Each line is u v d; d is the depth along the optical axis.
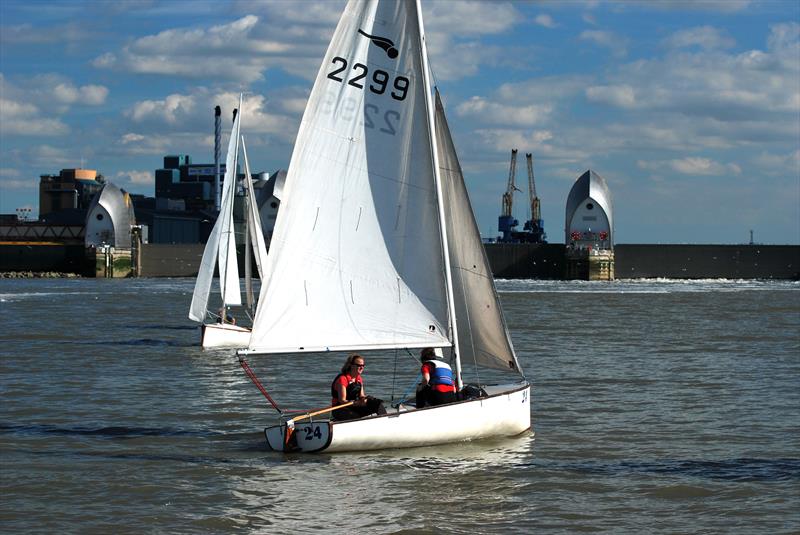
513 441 27.80
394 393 38.75
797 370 46.41
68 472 24.36
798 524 20.25
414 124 25.48
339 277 25.45
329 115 25.12
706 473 24.45
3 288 156.38
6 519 20.44
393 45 25.28
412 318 25.75
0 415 32.72
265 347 25.05
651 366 48.25
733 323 82.38
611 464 25.33
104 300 117.75
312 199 25.17
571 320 86.00
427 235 25.62
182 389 39.19
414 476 23.69
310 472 24.06
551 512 21.03
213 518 20.50
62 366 47.34
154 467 24.84
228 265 67.31
